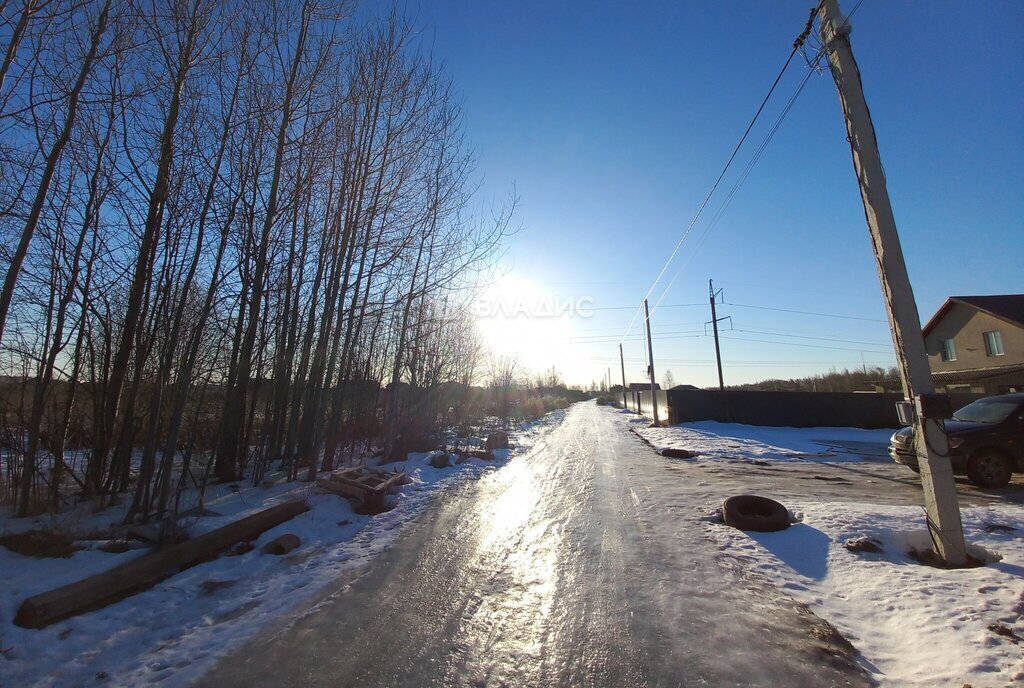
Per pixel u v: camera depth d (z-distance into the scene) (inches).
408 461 563.5
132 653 160.9
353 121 476.4
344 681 139.7
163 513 307.9
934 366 1393.9
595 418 1625.2
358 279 513.7
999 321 1201.4
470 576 223.3
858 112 245.6
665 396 1198.9
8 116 275.0
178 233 381.1
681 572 222.2
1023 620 163.2
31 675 147.7
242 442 527.2
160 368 341.1
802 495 378.9
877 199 239.0
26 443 337.1
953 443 393.1
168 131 342.6
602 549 255.9
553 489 423.2
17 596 186.1
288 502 327.0
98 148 347.6
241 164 394.3
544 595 199.8
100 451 361.4
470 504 370.3
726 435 869.2
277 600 198.4
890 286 236.1
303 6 433.1
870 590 197.8
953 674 137.3
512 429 1099.3
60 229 334.6
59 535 247.3
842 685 134.7
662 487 421.4
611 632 166.7
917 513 287.4
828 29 255.9
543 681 138.8
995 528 257.0
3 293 257.3
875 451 666.8
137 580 213.9
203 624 179.0
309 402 550.6
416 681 139.6
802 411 1020.5
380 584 214.1
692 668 143.6
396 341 645.9
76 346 352.8
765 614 179.6
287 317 524.1
